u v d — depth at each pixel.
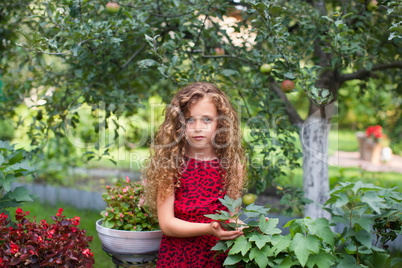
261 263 1.33
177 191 1.69
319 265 1.27
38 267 1.56
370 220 1.32
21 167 1.93
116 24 2.14
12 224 1.96
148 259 1.86
